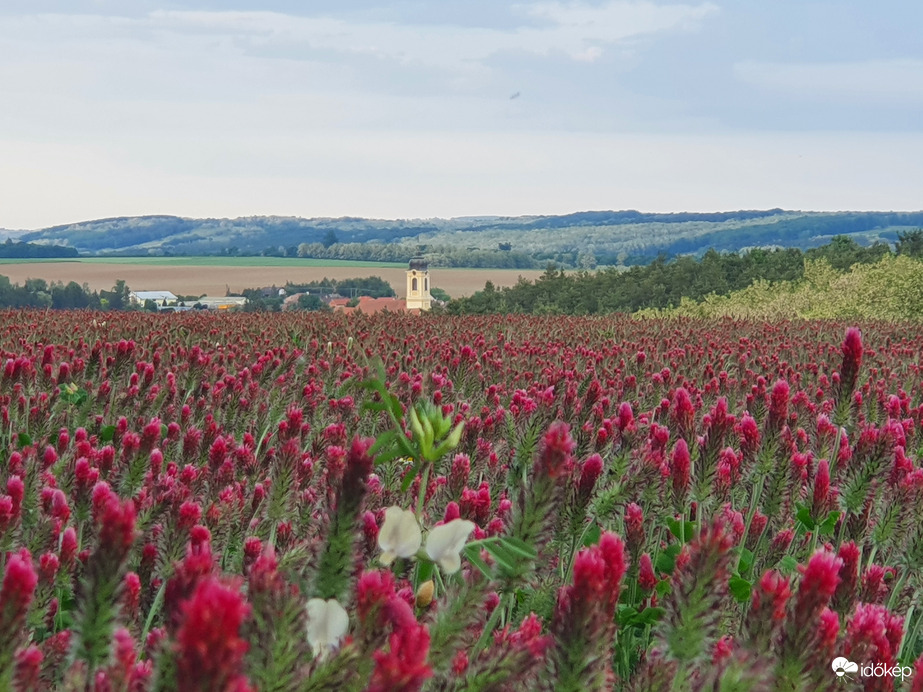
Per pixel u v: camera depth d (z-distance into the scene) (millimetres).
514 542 2246
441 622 2000
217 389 6926
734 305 46844
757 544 4141
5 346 11500
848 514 4027
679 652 2098
